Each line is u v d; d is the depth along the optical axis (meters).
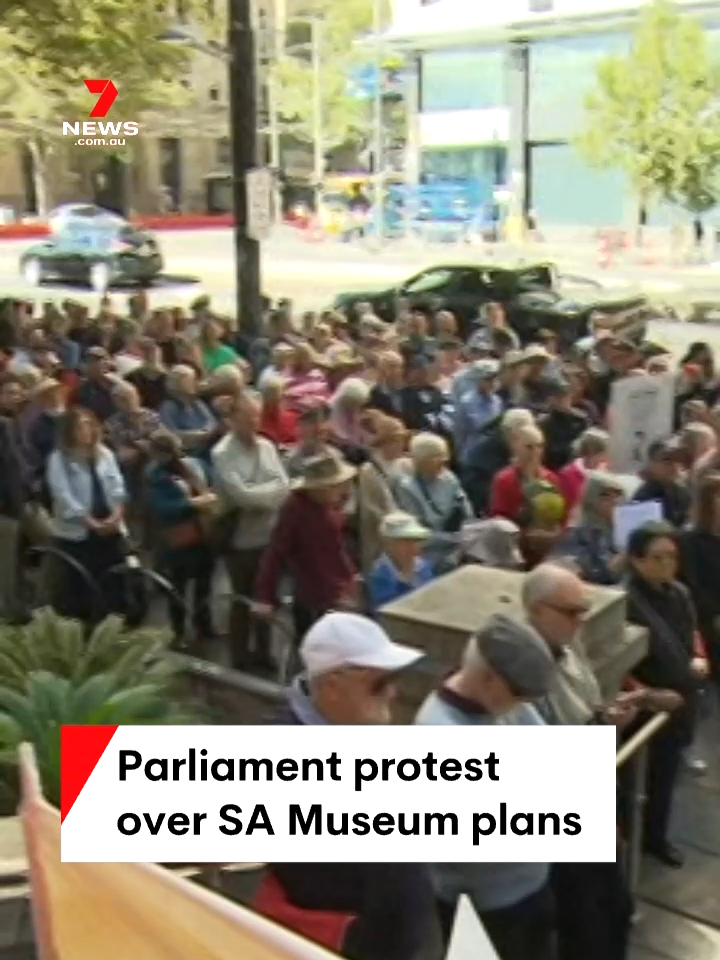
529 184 49.62
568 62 47.69
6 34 17.75
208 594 9.16
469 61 51.25
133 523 10.24
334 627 3.65
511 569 6.97
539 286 24.34
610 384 11.36
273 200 16.20
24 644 6.55
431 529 8.11
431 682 4.88
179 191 64.69
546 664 3.87
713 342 23.81
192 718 6.04
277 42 54.97
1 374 13.09
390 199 50.91
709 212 39.75
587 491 7.52
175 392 11.06
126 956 2.71
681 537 7.14
